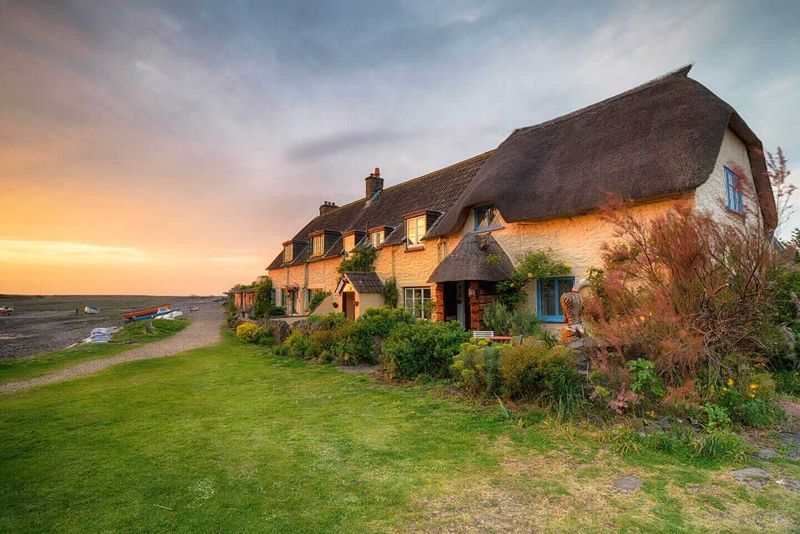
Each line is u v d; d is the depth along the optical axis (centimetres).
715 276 629
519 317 1170
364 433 595
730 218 955
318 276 2589
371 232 2112
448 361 892
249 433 608
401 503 393
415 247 1741
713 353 619
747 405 577
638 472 447
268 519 368
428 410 694
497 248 1336
